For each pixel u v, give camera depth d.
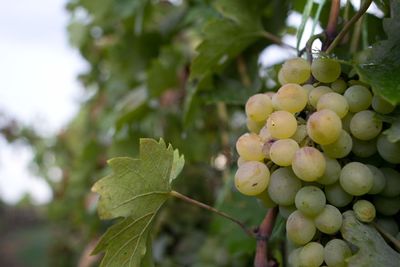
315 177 0.27
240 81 0.48
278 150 0.28
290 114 0.29
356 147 0.29
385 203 0.30
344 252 0.28
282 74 0.31
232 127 0.63
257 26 0.44
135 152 0.70
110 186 0.30
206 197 0.68
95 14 0.78
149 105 0.68
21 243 2.89
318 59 0.30
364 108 0.29
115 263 0.31
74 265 1.22
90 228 0.81
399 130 0.26
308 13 0.35
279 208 0.31
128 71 0.76
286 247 0.39
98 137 0.89
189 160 0.66
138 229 0.31
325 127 0.27
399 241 0.29
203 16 0.57
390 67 0.28
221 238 0.60
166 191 0.32
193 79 0.45
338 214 0.28
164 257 0.67
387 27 0.30
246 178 0.29
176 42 0.72
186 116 0.48
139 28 0.69
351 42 0.41
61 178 1.20
